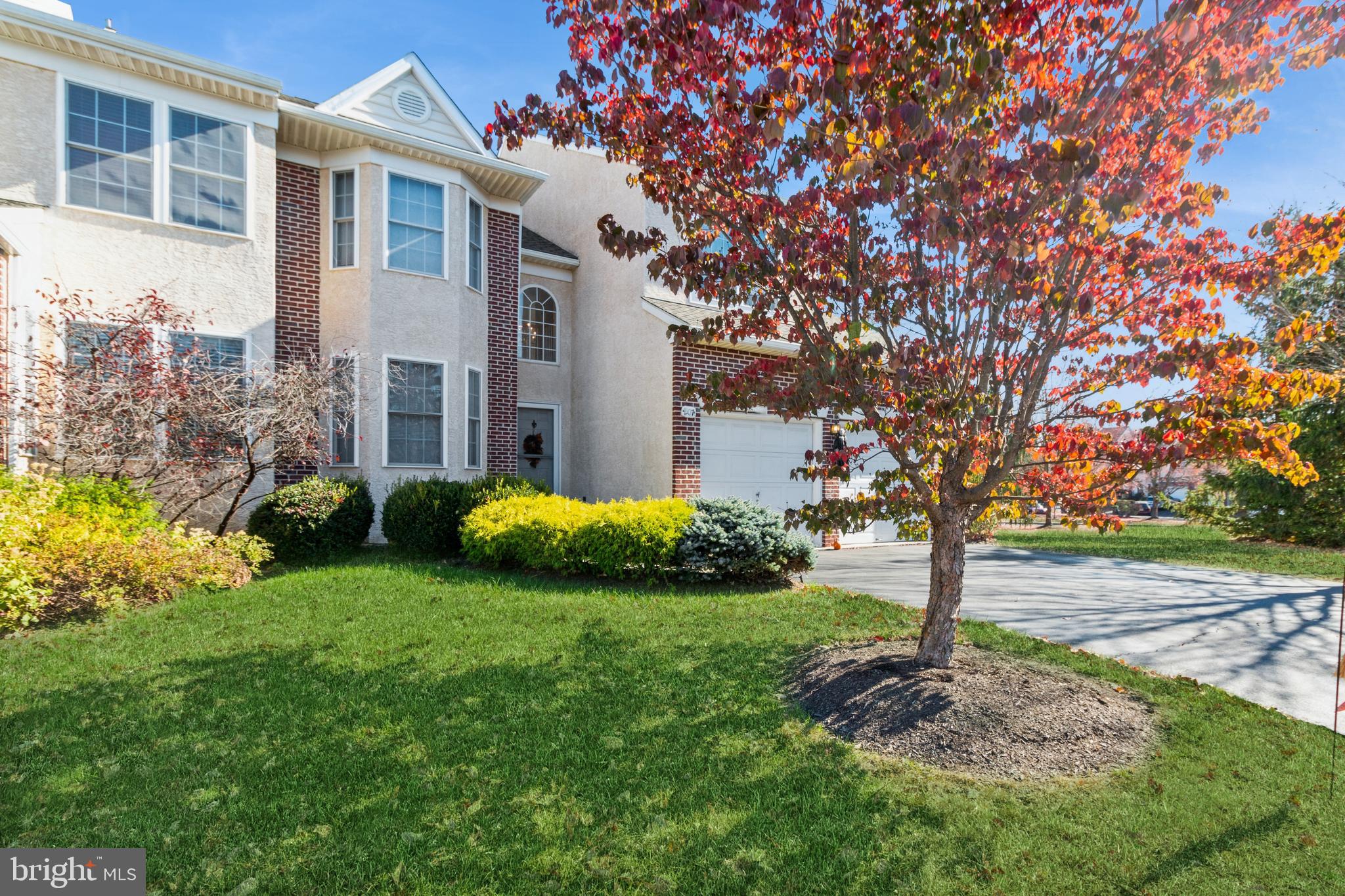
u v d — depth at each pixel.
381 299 11.31
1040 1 3.60
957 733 4.04
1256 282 3.92
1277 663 5.64
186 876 2.77
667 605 7.43
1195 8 3.24
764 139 3.75
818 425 13.69
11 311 8.21
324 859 2.89
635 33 3.97
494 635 6.14
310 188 11.41
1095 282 4.52
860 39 3.57
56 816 3.19
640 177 4.72
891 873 2.85
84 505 7.29
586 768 3.72
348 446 11.20
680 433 11.96
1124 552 13.10
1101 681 5.07
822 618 6.94
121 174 9.48
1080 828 3.18
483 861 2.90
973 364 4.69
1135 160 4.03
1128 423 4.33
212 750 3.86
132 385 7.93
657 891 2.72
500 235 13.45
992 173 3.46
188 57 9.54
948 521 4.90
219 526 9.33
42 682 4.87
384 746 3.93
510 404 13.43
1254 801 3.43
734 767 3.75
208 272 10.02
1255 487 14.25
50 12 9.18
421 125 12.08
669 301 13.30
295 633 6.15
